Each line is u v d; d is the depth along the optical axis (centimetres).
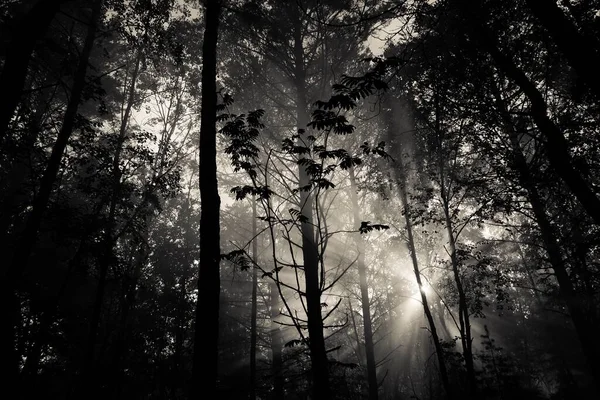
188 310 2017
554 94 1109
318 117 542
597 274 1188
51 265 1780
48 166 995
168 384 1880
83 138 1219
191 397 446
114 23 1323
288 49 1231
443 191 1160
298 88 1195
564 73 1144
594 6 800
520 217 1656
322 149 577
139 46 1327
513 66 854
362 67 1252
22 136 1104
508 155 1237
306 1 1130
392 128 1464
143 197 1402
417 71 1141
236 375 2198
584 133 1060
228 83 1253
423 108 1252
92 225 1143
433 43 947
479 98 1148
